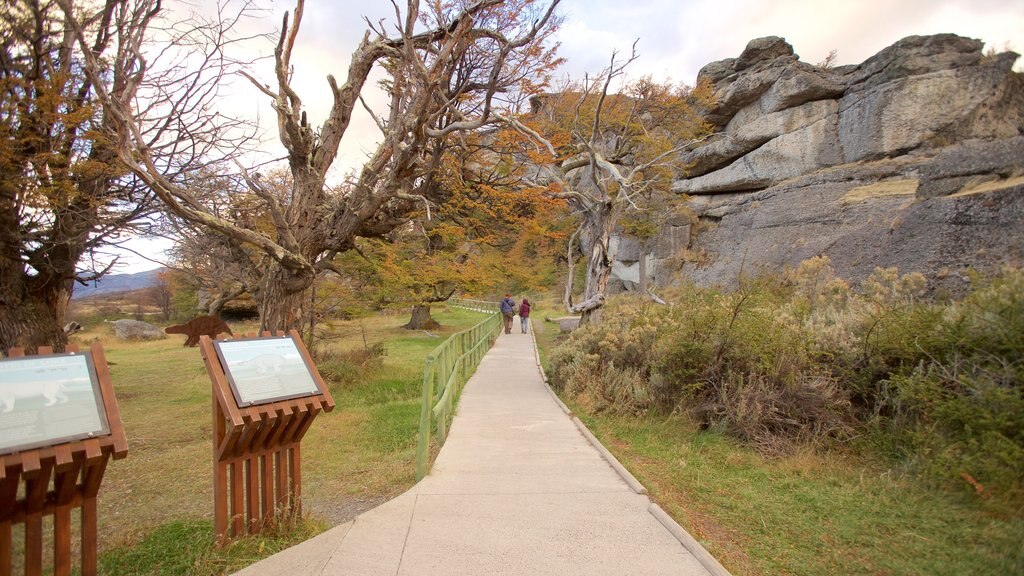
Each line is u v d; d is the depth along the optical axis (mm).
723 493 5242
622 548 4000
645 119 29594
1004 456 4496
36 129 8531
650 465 6273
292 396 4180
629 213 32844
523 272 23031
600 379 10086
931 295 15648
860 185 29031
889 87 29578
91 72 8297
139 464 7680
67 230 10133
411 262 18938
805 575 3592
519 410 9945
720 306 8250
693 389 7906
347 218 13180
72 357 3072
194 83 10523
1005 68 28344
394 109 13398
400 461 7000
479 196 17844
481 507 4875
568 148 24188
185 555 4113
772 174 35094
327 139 13172
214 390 3891
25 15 8125
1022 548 3570
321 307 15898
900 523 4344
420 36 13188
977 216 16797
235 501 4059
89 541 3145
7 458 2625
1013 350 5473
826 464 5875
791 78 33562
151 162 9258
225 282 16812
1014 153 17609
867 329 7152
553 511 4770
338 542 4086
